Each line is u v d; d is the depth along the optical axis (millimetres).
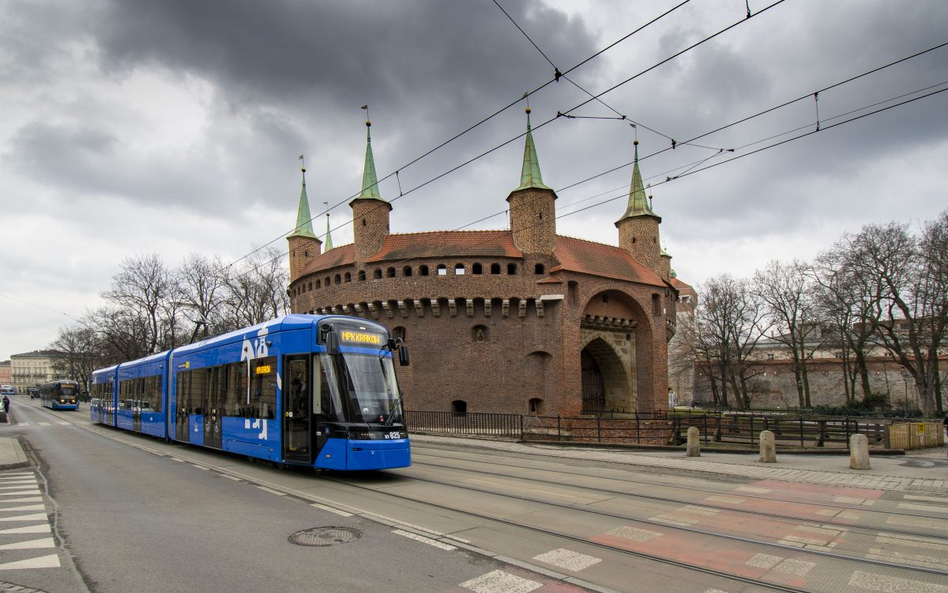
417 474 13367
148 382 24031
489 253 32594
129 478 13211
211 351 17781
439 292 32719
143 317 55719
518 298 32500
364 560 6781
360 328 13188
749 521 8672
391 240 35031
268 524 8555
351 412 12172
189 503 10180
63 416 47719
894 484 12078
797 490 11359
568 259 33281
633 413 35375
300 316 13836
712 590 5852
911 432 20359
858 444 14414
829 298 43344
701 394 72438
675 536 7812
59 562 6766
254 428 14562
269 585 5977
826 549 7215
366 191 35312
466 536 7789
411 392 33156
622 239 40562
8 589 5859
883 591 5809
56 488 12000
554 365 31906
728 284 55000
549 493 10875
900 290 38938
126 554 7086
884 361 50406
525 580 6125
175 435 20266
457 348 33125
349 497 10562
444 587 5914
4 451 18500
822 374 54844
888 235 39062
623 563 6684
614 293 35531
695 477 13109
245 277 52406
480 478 12750
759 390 58500
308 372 12969
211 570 6461
